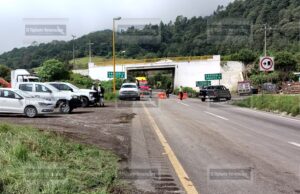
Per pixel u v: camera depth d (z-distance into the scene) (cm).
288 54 8875
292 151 1307
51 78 6712
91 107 3566
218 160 1148
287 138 1617
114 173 925
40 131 1378
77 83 6538
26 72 5197
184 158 1173
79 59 10006
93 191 774
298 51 9044
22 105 2442
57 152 1053
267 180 922
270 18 9300
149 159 1144
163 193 809
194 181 909
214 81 8212
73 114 2709
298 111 2725
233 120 2373
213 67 8244
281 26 9250
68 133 1488
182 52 9419
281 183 896
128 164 1058
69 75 6900
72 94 2947
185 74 8369
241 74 8325
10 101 2434
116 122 2142
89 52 9619
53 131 1462
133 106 3725
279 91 6912
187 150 1308
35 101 2456
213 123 2186
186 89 7681
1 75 7938
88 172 895
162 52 9275
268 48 9156
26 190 729
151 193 808
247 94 6706
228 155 1227
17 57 9656
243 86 6762
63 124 1955
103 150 1199
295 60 8888
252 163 1110
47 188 742
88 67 8350
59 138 1249
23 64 9519
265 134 1739
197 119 2405
